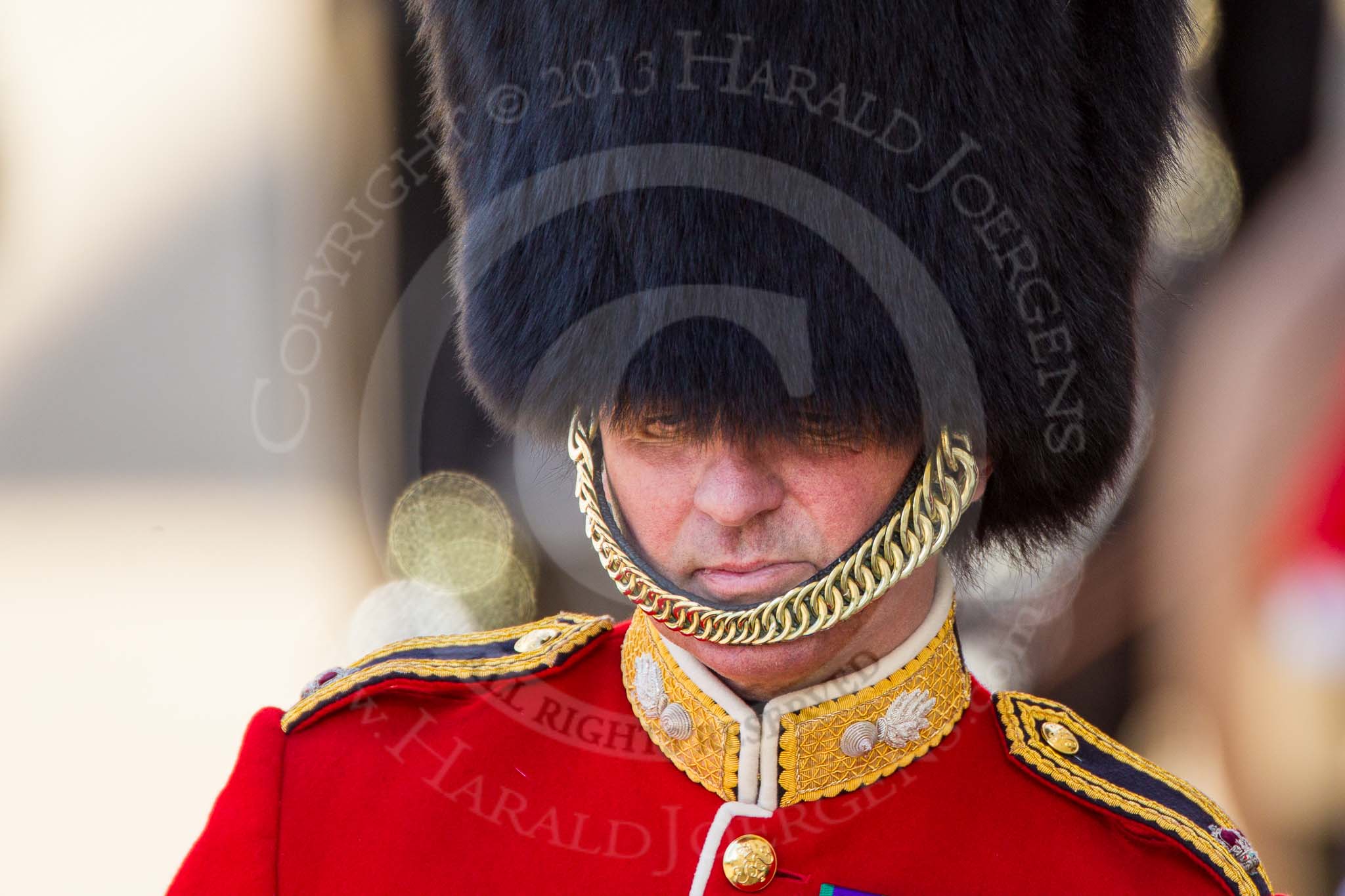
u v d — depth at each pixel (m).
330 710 5.70
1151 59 5.40
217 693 15.23
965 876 4.95
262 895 5.15
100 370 20.98
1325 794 9.45
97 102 22.17
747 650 4.76
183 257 20.95
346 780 5.47
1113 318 5.45
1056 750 5.32
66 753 14.11
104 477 20.30
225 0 21.30
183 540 18.42
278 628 16.41
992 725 5.47
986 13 4.88
